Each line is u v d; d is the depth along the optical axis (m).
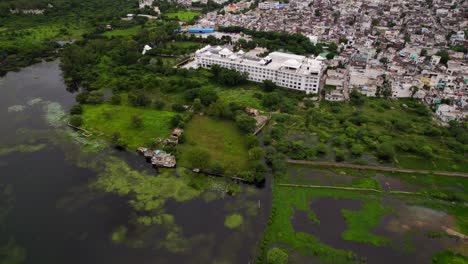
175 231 164.75
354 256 150.50
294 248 154.75
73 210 177.62
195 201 184.25
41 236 162.62
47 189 192.50
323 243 157.88
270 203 183.25
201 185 195.88
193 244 157.62
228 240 160.00
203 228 166.62
